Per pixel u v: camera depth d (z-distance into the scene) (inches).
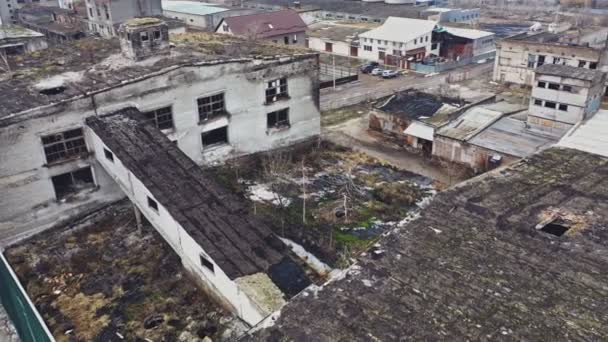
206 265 686.5
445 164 1238.9
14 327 709.3
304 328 442.0
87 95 866.8
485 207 621.6
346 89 2010.3
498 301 465.4
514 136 1221.1
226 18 2429.9
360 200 1007.6
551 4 4229.8
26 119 813.9
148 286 751.7
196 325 670.5
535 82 1278.3
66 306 718.5
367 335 429.7
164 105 965.2
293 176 1103.6
